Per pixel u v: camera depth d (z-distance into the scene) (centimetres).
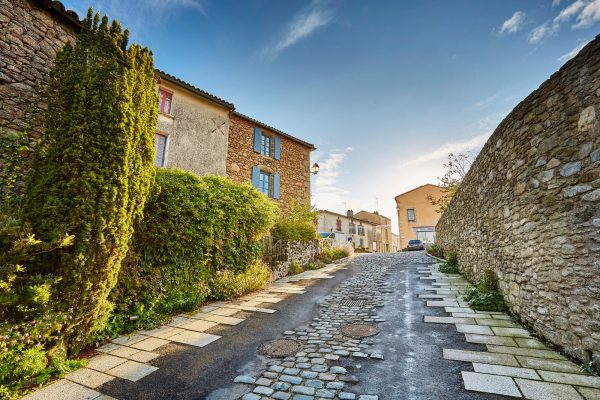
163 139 993
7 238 337
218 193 741
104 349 403
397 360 353
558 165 361
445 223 1245
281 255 1070
